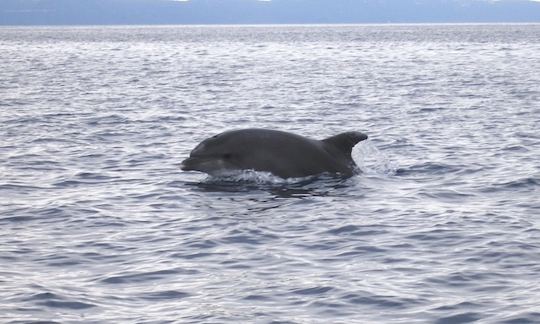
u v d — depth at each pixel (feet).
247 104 238.27
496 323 59.67
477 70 410.52
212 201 104.53
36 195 109.29
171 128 181.47
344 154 122.62
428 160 134.00
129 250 81.56
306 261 77.10
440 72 397.60
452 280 70.38
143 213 98.12
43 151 147.54
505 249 79.66
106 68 457.68
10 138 164.04
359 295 66.44
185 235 87.25
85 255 79.71
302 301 65.31
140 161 136.77
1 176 122.93
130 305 64.85
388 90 287.69
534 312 61.41
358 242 83.76
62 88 303.27
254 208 100.17
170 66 479.00
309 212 97.76
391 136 165.07
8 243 84.12
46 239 85.92
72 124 188.14
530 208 98.48
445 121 191.42
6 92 282.56
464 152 142.20
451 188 111.75
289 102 243.81
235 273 73.36
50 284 70.03
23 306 64.18
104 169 129.49
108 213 97.91
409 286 68.90
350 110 220.02
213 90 292.81
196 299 66.08
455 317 61.21
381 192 109.40
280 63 508.12
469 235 85.51
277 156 117.19
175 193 109.50
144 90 294.87
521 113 205.77
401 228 89.10
